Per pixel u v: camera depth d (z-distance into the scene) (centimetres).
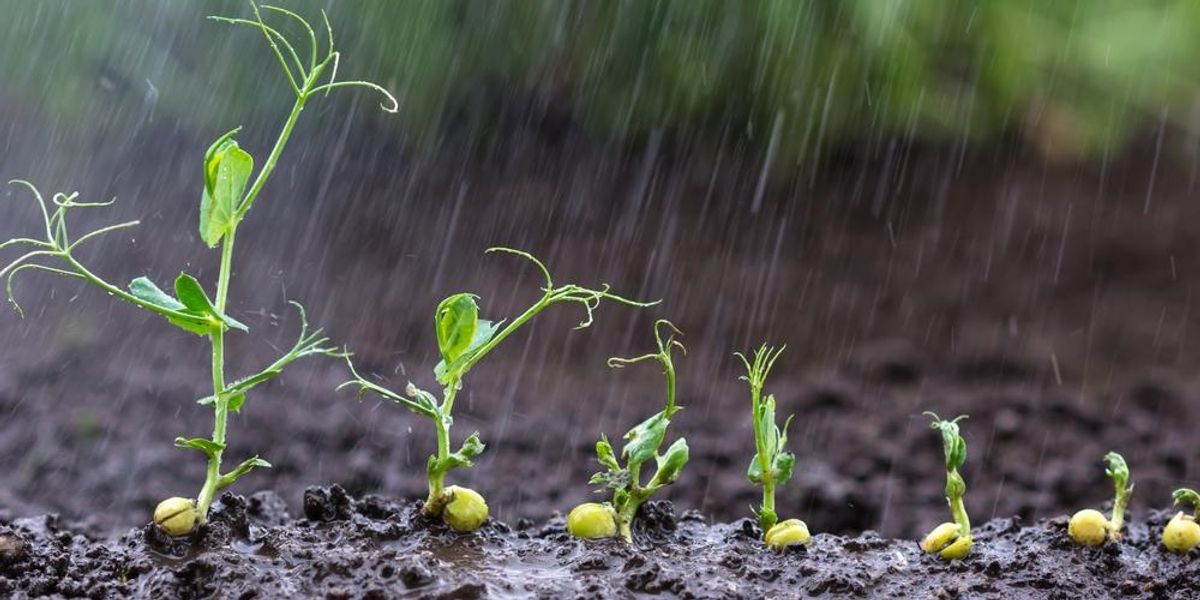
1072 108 1112
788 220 1009
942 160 1096
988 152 1102
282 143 313
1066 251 980
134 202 914
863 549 344
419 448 631
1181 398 753
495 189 1008
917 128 1079
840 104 1002
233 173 308
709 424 700
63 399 656
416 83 986
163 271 848
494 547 325
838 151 1080
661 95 1007
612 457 334
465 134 1044
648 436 331
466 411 696
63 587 299
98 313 780
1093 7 1027
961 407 729
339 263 900
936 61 1018
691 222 994
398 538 326
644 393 750
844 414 720
